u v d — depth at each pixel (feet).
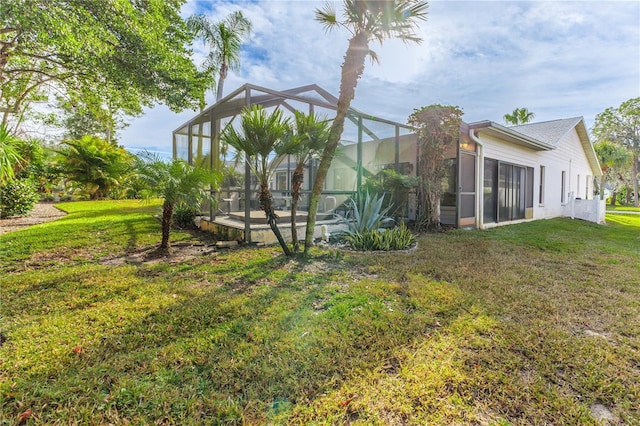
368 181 27.86
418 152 28.53
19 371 6.26
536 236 24.11
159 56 26.96
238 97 20.59
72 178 56.03
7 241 18.78
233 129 15.30
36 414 5.19
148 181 16.16
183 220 26.71
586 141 48.78
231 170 22.74
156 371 6.35
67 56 26.55
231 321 8.64
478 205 28.71
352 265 14.64
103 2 21.94
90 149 56.65
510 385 6.02
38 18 18.69
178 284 11.72
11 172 11.97
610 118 91.20
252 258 15.75
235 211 24.14
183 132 31.99
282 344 7.39
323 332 8.01
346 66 15.03
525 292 11.07
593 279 12.76
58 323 8.33
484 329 8.27
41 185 55.21
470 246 19.52
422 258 16.16
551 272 13.73
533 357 7.00
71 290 10.89
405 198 27.96
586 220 41.04
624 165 87.04
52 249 17.26
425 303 10.01
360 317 8.90
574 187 48.16
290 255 16.19
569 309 9.63
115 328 8.12
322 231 20.51
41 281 11.76
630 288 11.66
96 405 5.42
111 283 11.65
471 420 5.24
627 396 5.81
